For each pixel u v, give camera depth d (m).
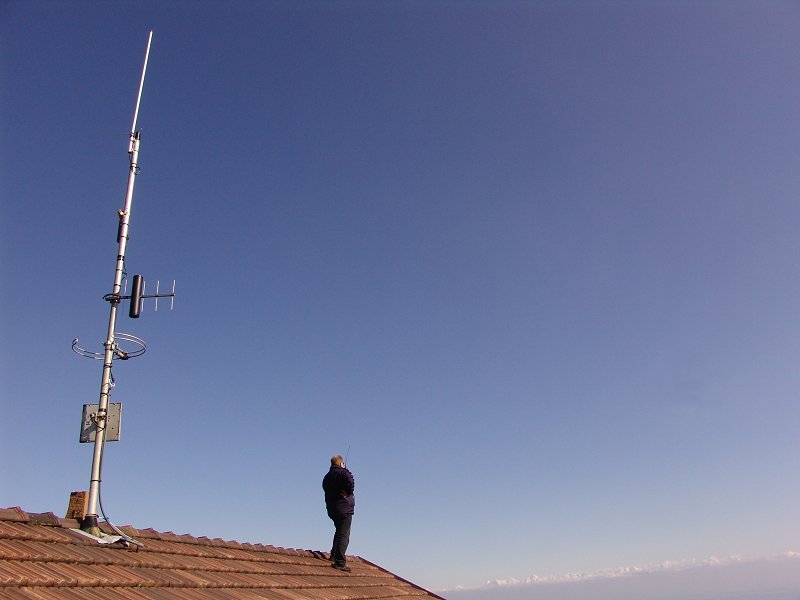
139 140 8.89
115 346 7.99
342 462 12.34
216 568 8.50
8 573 5.33
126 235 8.40
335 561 11.98
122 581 6.38
